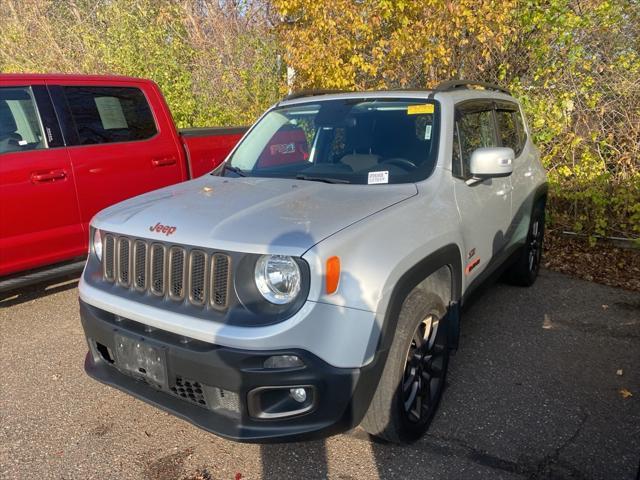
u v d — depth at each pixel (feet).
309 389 7.45
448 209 9.89
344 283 7.44
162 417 10.36
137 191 17.02
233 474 8.76
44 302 16.28
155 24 33.76
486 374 11.78
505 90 15.57
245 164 12.29
